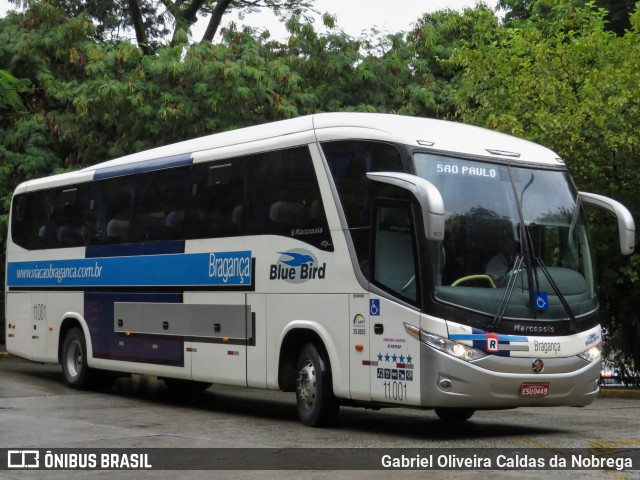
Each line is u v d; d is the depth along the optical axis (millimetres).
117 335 16578
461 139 12102
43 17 25641
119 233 16719
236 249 13969
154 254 15727
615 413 14734
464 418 13562
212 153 14719
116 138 24531
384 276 11664
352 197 12164
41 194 19250
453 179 11703
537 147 12789
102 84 23328
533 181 12250
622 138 17578
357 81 25859
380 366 11633
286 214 13125
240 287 13836
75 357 17938
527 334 11492
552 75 18828
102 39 29953
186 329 14883
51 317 18594
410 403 11281
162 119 23312
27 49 25406
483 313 11305
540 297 11680
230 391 18406
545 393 11570
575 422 13352
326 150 12617
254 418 13727
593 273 12406
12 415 13609
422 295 11188
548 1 20625
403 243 11461
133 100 23016
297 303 12820
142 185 16266
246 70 23281
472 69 19891
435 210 10758
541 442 11117
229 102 23359
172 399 16656
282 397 17312
